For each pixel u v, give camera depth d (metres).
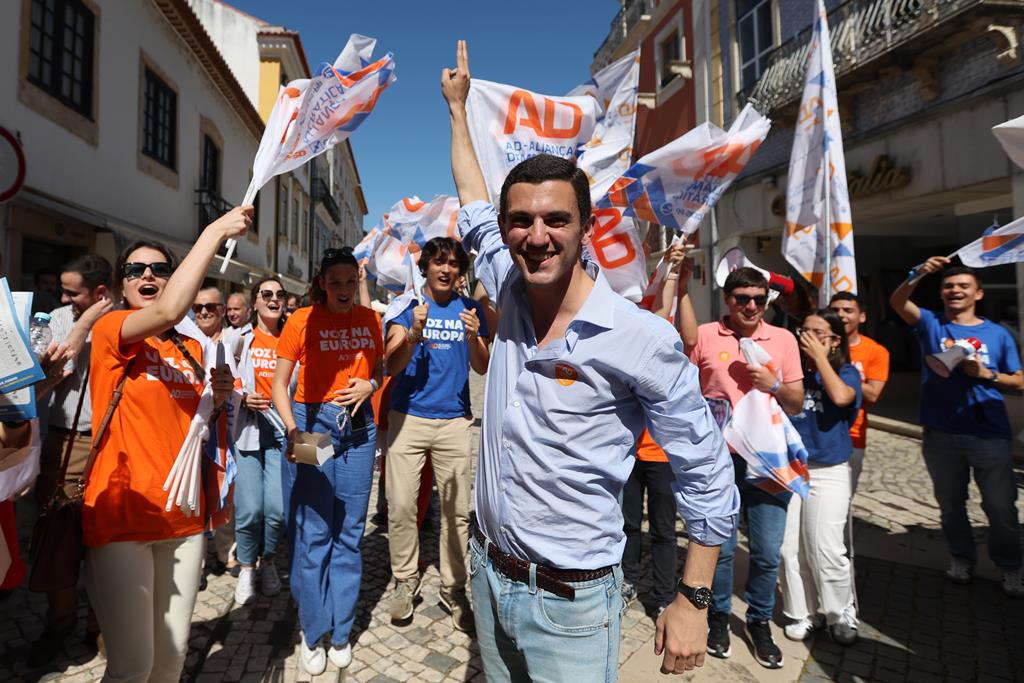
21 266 6.81
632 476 3.28
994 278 8.67
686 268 3.03
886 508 5.02
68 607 2.80
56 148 7.30
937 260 3.68
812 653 2.88
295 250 23.08
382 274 4.40
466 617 3.06
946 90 7.12
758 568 2.80
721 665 2.78
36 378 1.72
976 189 6.98
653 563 3.21
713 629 2.85
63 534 1.91
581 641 1.43
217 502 2.20
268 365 3.47
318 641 2.70
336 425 2.78
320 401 2.81
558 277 1.35
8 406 1.72
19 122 6.59
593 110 2.95
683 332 3.02
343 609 2.72
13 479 1.84
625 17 15.54
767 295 2.80
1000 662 2.80
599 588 1.44
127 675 1.90
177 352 2.06
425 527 4.52
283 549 4.21
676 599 1.44
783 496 2.79
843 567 2.93
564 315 1.42
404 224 4.37
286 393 2.77
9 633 2.97
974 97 6.66
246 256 16.05
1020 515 4.71
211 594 3.45
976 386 3.50
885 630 3.09
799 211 4.29
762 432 2.67
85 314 2.58
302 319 2.83
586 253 1.50
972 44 6.78
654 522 3.17
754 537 2.82
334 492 2.78
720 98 11.31
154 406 1.95
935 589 3.55
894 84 7.84
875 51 7.45
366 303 4.05
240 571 3.57
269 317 3.54
